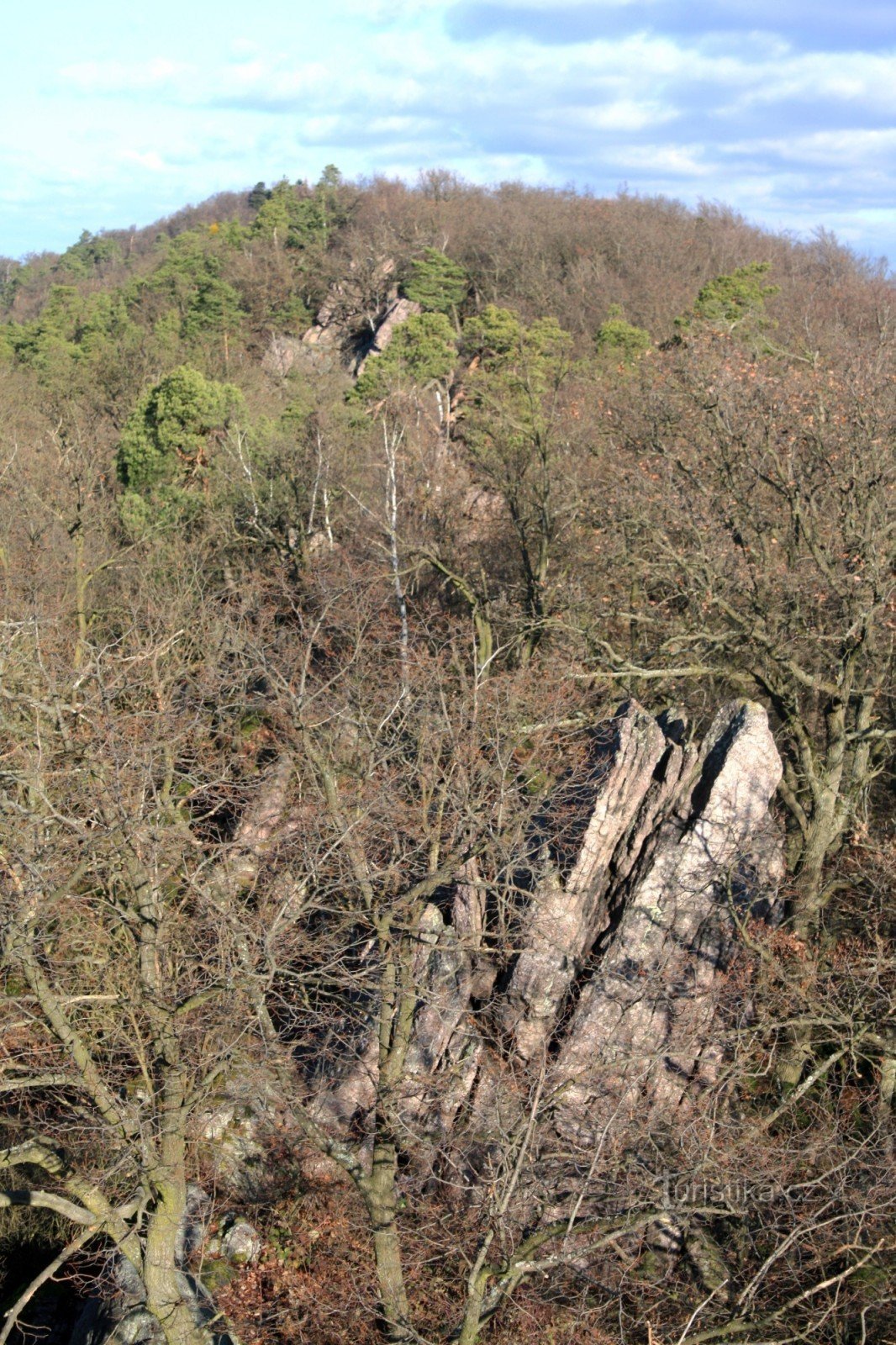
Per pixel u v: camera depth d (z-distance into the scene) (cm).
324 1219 1945
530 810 2083
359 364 8569
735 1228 1738
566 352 5162
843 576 2312
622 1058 1842
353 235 10381
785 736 2708
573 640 2986
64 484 3812
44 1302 2034
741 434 2559
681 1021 1972
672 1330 1648
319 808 1969
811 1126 1870
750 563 2525
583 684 2862
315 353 8781
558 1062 1816
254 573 3606
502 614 3222
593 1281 1602
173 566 3572
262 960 1723
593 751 2353
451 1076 1956
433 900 2244
